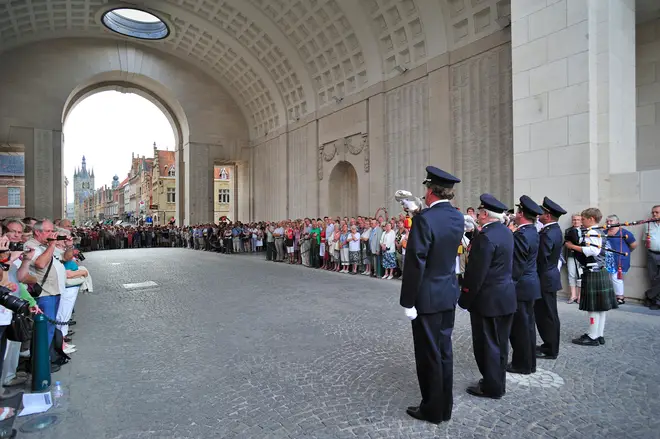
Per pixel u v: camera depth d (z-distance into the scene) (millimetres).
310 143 20953
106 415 3402
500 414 3307
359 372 4246
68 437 3066
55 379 4188
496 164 11922
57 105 22969
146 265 15375
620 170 7777
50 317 4508
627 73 8023
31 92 22391
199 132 26906
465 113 12852
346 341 5316
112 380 4145
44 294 4477
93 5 20641
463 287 3635
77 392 3865
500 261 3568
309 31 18547
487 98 12156
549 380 3975
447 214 3273
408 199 3535
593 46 7676
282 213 23578
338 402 3559
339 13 16672
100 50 24000
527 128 8570
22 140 22156
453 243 3244
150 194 64375
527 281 4133
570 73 7859
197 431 3115
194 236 25094
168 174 58562
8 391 3918
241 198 28906
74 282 5402
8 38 21031
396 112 15633
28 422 3289
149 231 29656
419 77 14430
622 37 7906
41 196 22484
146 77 25344
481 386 3678
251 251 22078
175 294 9008
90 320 6707
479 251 3520
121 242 28547
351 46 17328
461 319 6359
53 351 4543
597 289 4883
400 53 15312
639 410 3318
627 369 4191
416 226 3154
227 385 3971
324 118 19953
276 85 22984
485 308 3549
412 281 3086
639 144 9750
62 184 23156
